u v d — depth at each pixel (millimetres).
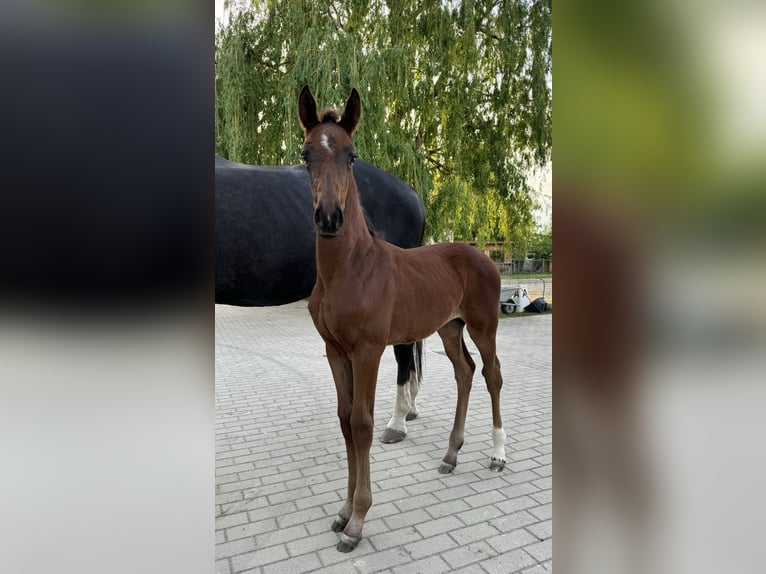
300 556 2154
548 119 9188
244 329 8734
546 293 12438
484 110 9414
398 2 8555
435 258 2863
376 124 7797
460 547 2205
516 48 9094
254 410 4152
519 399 4441
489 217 10203
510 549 2189
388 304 2293
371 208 3811
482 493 2688
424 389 4793
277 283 3566
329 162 1996
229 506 2578
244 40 7832
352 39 7578
